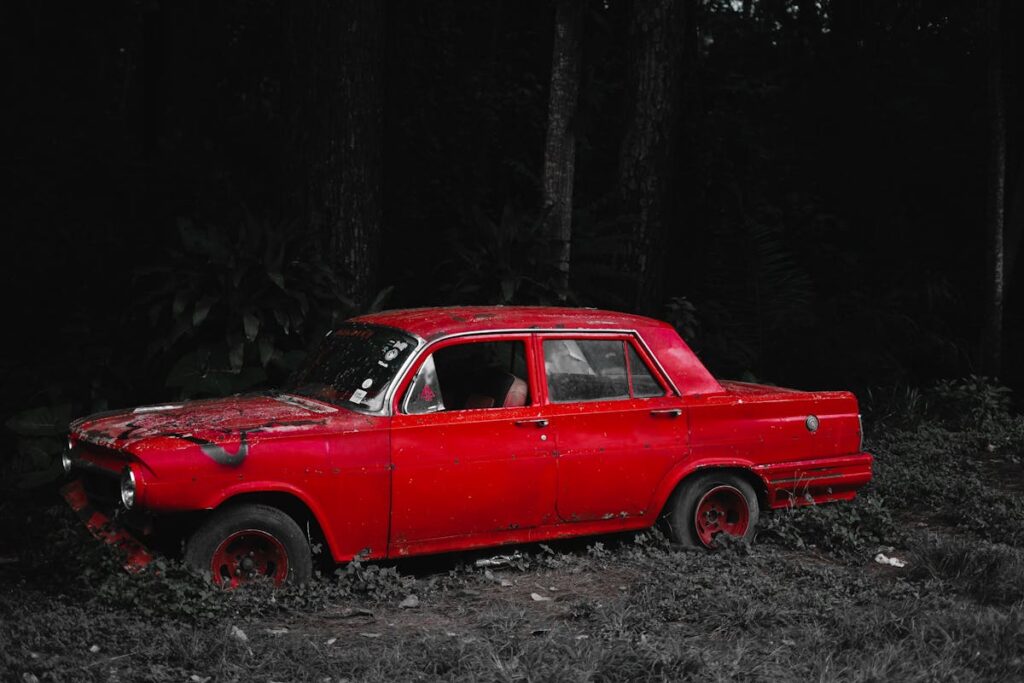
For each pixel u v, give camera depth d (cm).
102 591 543
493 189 1553
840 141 1880
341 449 583
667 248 1316
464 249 1138
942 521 822
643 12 1282
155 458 541
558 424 645
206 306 886
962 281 1864
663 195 1297
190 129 1577
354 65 1096
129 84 1831
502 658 490
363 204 1112
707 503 709
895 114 1900
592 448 654
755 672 475
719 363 1328
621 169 1305
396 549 607
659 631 532
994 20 1406
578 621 554
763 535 745
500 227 1109
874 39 1867
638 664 477
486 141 1538
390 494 596
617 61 1669
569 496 650
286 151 1113
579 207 1481
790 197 1750
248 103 1827
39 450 854
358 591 600
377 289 1141
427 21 1541
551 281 1102
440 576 637
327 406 614
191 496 546
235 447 557
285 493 579
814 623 545
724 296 1489
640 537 687
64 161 1199
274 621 549
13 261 1070
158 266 928
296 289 944
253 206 1328
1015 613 558
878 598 592
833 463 739
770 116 1948
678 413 684
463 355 662
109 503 587
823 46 1939
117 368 951
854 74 1869
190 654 486
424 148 1468
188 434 559
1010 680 482
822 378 1371
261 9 1703
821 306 1535
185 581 548
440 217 1441
